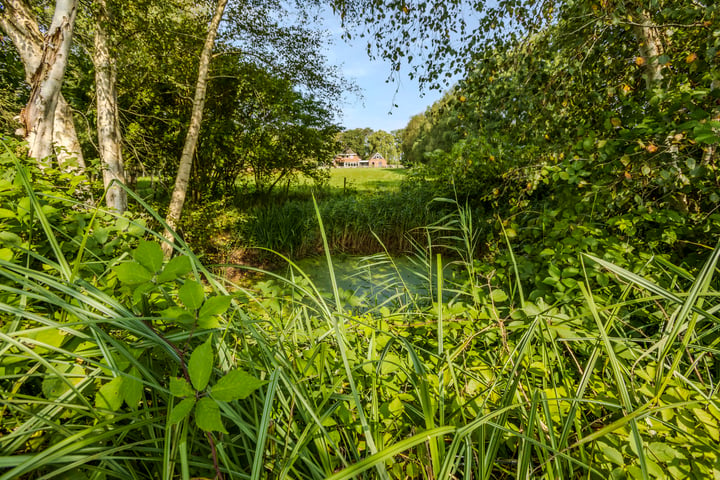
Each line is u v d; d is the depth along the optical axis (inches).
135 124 248.2
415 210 329.7
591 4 84.7
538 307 44.9
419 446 30.0
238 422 26.1
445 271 149.9
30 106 135.7
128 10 180.1
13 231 38.8
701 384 34.4
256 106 323.0
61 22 136.3
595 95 82.9
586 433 33.2
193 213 229.0
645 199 76.8
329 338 49.5
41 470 23.0
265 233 273.9
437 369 41.4
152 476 25.9
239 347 38.3
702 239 65.1
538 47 104.4
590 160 74.0
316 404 32.6
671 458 26.6
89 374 25.2
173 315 26.1
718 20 63.4
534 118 103.7
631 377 33.3
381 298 90.3
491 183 253.8
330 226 315.0
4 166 65.7
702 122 55.8
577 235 63.3
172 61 235.5
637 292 53.8
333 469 28.2
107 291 33.0
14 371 24.7
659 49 92.3
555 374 41.9
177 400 26.4
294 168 437.7
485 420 25.1
